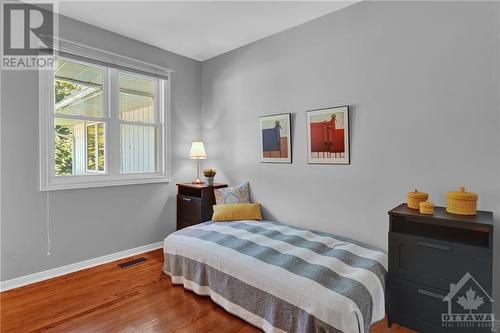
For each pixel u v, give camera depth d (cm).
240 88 349
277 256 203
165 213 358
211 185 346
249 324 190
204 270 223
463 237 177
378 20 235
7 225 238
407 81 221
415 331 181
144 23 284
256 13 265
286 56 300
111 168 308
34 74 250
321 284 165
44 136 255
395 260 188
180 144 375
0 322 190
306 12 264
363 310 155
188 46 345
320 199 277
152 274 270
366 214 246
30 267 250
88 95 292
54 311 203
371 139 241
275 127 311
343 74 257
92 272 274
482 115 190
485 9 188
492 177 187
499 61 183
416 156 218
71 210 275
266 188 324
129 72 320
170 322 191
